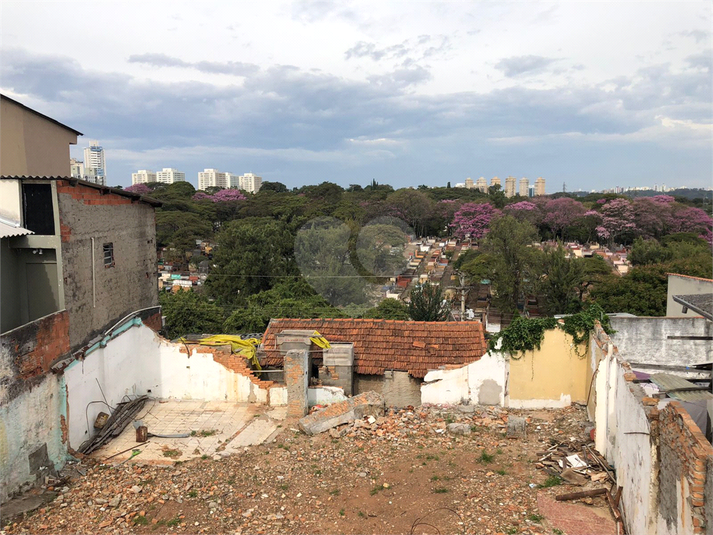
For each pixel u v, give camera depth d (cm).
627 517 600
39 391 758
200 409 1038
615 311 2155
